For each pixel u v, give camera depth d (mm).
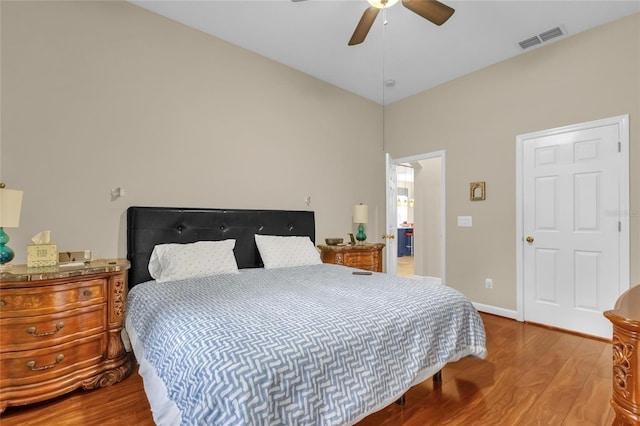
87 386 1902
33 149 2166
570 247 3012
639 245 2629
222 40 3096
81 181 2348
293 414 1098
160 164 2713
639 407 831
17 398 1680
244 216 3111
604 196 2812
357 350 1350
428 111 4211
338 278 2381
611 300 2768
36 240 1981
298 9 2648
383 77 3881
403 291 1970
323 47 3230
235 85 3180
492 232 3562
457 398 1864
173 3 2578
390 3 2062
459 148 3869
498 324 3223
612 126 2766
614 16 2701
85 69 2365
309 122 3816
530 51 3270
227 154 3117
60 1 2273
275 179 3490
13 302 1686
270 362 1108
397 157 4594
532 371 2203
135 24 2596
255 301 1728
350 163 4277
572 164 2996
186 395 1082
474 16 2703
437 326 1762
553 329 3068
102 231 2436
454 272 3895
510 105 3420
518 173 3348
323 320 1420
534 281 3242
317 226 3895
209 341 1197
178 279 2375
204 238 2848
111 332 2025
